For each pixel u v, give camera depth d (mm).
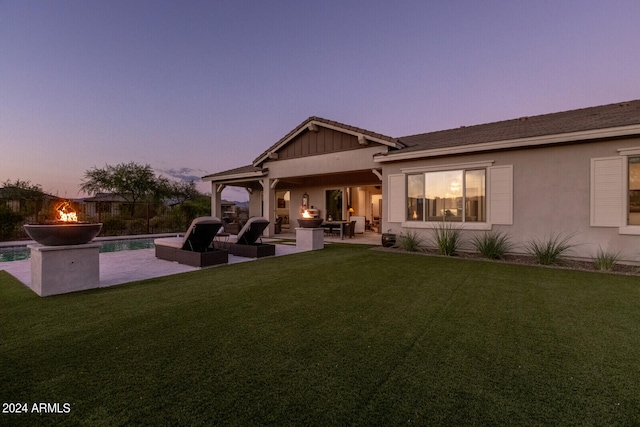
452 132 12633
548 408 1855
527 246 7715
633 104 9922
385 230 10383
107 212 15422
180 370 2279
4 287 4805
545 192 7484
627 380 2168
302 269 6336
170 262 7328
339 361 2436
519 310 3723
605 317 3477
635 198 6562
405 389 2051
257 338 2875
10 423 1692
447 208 9023
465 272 6000
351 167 11539
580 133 6770
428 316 3508
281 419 1748
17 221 12031
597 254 6883
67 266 4504
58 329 3070
